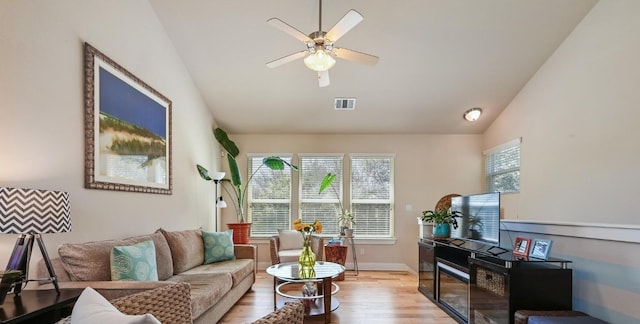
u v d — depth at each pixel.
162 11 3.78
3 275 1.72
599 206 3.53
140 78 3.46
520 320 2.49
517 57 4.36
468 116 5.50
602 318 2.51
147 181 3.50
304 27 3.93
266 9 3.73
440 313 3.68
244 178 6.26
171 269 3.41
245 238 5.48
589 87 3.68
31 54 2.16
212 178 5.04
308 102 5.37
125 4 3.21
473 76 4.72
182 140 4.47
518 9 3.69
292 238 5.50
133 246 2.68
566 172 4.02
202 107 5.22
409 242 6.11
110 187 2.88
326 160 6.25
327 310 3.34
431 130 6.12
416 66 4.56
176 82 4.31
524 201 4.86
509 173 5.32
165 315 1.43
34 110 2.18
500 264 2.80
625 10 3.25
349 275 5.59
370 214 6.18
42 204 1.80
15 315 1.60
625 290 2.34
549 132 4.33
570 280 2.67
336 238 5.82
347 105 5.43
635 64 3.16
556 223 2.95
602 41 3.51
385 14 3.78
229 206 6.19
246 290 4.25
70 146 2.47
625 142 3.25
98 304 1.14
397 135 6.25
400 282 5.10
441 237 4.41
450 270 3.68
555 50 4.20
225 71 4.69
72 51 2.51
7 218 1.69
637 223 3.12
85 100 2.62
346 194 6.20
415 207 6.15
